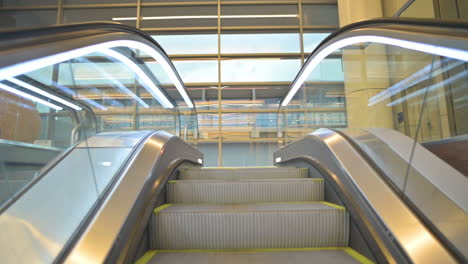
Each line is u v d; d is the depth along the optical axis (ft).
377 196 5.41
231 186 8.31
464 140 7.22
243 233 6.06
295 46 30.09
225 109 29.84
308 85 16.66
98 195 5.26
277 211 6.16
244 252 5.74
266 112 29.81
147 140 8.08
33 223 4.11
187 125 20.72
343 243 6.07
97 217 4.66
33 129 7.11
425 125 7.86
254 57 29.94
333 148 7.91
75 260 3.80
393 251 4.28
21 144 6.44
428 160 5.73
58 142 7.68
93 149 6.75
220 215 6.11
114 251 4.13
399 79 11.04
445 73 6.40
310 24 30.27
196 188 8.23
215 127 29.63
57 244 3.98
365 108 13.65
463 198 4.60
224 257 5.44
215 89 30.07
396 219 4.70
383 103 10.75
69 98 7.64
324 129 10.39
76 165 5.51
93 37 5.83
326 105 15.17
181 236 6.03
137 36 9.06
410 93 8.38
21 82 5.94
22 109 6.63
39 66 3.93
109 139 8.10
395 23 6.24
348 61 21.16
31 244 3.82
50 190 4.80
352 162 6.85
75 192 4.84
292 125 20.08
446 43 4.34
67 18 29.96
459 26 4.18
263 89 30.01
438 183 5.05
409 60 9.12
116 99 11.66
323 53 11.94
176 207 6.79
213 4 30.60
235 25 30.40
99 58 9.81
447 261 3.72
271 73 29.96
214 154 29.32
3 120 6.05
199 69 30.01
